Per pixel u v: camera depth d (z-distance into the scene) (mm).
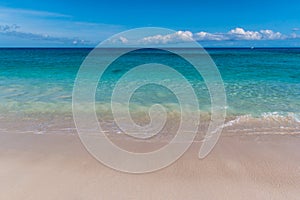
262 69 16734
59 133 5410
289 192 3379
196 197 3258
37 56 30172
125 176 3701
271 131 5555
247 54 35344
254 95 8938
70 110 7023
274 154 4461
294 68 17172
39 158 4254
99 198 3211
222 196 3287
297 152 4535
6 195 3250
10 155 4359
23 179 3613
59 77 13484
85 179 3619
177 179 3645
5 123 6004
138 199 3197
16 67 17922
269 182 3604
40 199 3178
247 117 6473
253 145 4836
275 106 7473
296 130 5605
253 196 3295
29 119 6297
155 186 3467
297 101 8047
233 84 11320
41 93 9188
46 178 3645
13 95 8805
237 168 3973
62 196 3242
